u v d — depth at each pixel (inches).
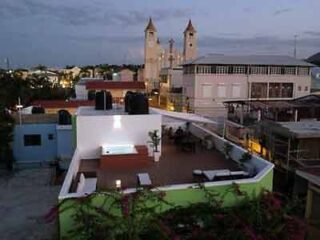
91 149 613.3
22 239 638.5
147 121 624.4
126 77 3631.9
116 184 456.1
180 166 584.1
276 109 1605.6
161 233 366.6
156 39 3376.0
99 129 610.5
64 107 1521.9
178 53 3683.6
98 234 356.8
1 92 1509.6
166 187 409.1
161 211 398.0
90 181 481.4
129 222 363.6
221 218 400.5
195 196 418.3
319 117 1620.3
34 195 855.7
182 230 400.2
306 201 621.0
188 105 2155.5
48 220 387.5
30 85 2620.6
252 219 406.0
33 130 1077.1
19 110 1365.7
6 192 874.1
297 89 2198.6
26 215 740.7
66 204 376.5
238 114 1889.8
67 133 1075.9
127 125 619.2
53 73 5482.3
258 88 2143.2
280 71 2166.6
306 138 830.5
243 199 432.8
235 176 501.7
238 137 1239.5
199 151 695.7
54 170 1042.7
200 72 2066.9
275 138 917.8
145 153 580.1
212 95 2084.2
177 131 816.3
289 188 805.2
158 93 2893.7
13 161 1067.9
